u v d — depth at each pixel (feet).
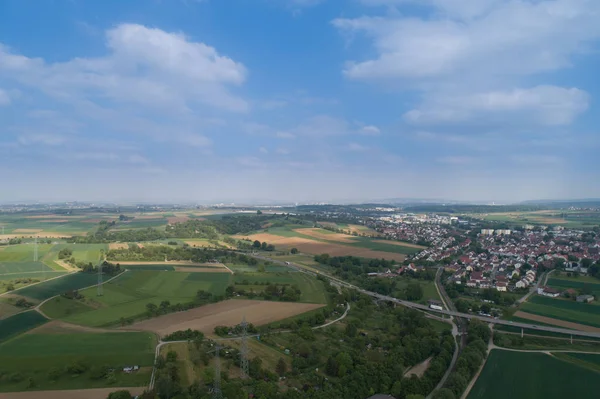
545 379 545.44
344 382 501.56
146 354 542.16
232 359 541.75
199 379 480.23
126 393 424.87
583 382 537.65
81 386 456.04
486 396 501.15
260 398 443.32
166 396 436.76
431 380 528.63
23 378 470.39
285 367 530.27
